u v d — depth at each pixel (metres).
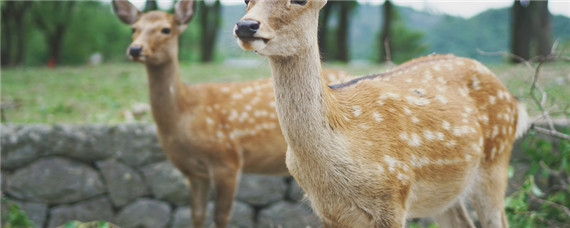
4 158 5.23
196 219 4.77
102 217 5.38
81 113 6.62
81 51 30.78
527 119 3.57
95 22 30.59
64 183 5.32
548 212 4.42
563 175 4.84
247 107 4.74
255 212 5.51
